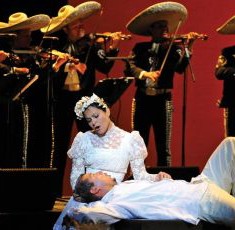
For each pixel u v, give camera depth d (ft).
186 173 37.11
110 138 32.19
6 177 34.55
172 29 45.78
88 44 42.88
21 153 42.91
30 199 35.04
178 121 50.88
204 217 27.48
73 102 42.34
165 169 36.81
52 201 35.47
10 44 41.32
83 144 32.27
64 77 41.70
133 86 50.65
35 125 44.01
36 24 42.14
